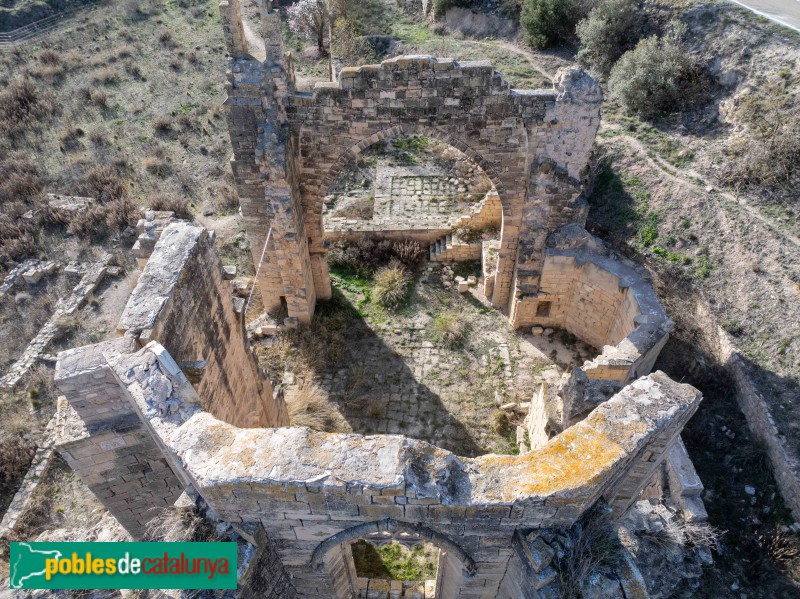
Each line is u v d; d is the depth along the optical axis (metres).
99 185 25.88
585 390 13.34
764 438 14.53
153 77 34.09
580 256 17.67
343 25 31.88
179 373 8.90
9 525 14.41
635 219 19.14
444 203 24.28
